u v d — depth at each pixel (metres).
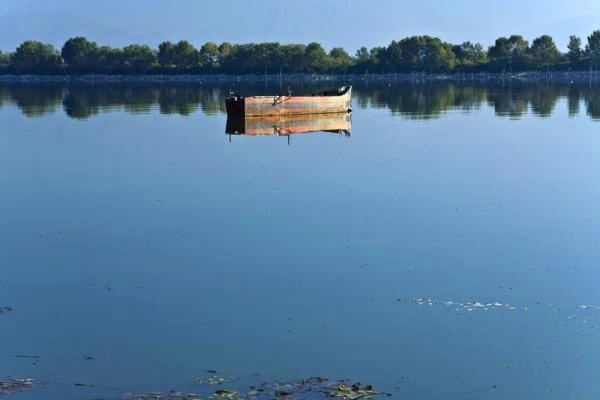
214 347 14.81
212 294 17.69
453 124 55.16
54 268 19.75
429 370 13.78
